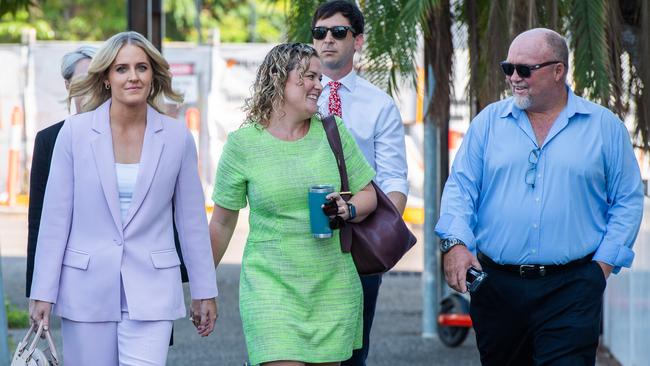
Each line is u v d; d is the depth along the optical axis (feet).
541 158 33.04
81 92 31.17
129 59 30.19
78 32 169.89
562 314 33.06
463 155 34.04
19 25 158.71
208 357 57.72
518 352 34.42
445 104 48.08
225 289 83.41
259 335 31.50
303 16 45.01
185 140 31.09
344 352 32.07
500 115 33.65
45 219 30.27
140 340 30.37
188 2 165.78
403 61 42.93
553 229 32.91
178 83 112.78
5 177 122.21
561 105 33.30
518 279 33.35
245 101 32.65
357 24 37.06
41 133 32.73
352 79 37.19
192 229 31.48
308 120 32.65
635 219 33.09
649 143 44.98
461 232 33.17
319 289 31.86
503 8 43.57
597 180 33.04
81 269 30.17
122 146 30.60
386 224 32.73
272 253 31.83
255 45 113.19
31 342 30.50
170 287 30.66
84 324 30.35
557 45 32.78
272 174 31.81
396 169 37.14
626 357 53.11
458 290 32.81
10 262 97.19
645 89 44.34
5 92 119.85
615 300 56.90
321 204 30.91
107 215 30.32
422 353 58.85
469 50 46.83
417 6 42.70
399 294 82.33
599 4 42.42
